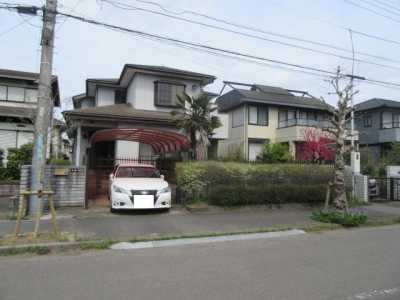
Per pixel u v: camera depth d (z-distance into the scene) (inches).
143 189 358.9
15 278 171.8
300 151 866.8
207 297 148.6
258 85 1103.6
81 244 235.1
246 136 916.6
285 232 307.0
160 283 166.1
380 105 1078.4
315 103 999.0
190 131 557.9
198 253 227.6
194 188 412.5
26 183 344.5
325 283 168.9
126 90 773.9
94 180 493.7
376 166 765.3
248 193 416.5
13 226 282.7
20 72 783.1
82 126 566.6
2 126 684.1
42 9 329.4
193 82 716.0
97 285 162.4
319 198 457.7
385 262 209.9
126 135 485.7
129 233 274.5
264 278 175.6
